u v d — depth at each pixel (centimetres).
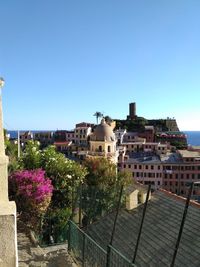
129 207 2006
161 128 16400
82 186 1922
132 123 16075
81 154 10606
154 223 1744
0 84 500
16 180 1581
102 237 1830
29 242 1443
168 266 1344
